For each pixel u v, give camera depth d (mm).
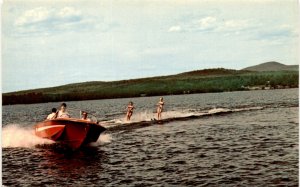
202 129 24969
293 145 19234
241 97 64500
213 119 30156
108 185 14109
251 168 15516
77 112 46625
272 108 37062
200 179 14359
